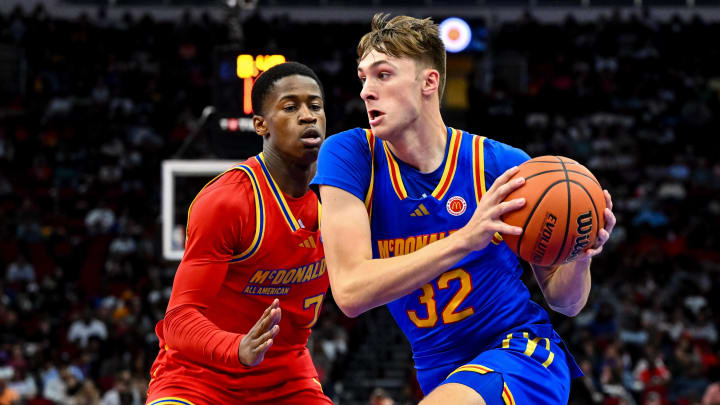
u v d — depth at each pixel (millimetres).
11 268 14094
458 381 2410
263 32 19469
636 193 16188
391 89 2471
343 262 2430
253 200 2902
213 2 21312
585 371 9969
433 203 2568
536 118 18312
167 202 6621
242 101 6344
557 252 2330
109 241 14922
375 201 2619
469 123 16578
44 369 10797
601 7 21219
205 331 2676
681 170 16766
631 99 19031
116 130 18312
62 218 15719
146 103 19141
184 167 6555
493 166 2598
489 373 2426
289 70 2963
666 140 18031
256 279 2959
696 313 12625
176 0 21422
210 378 2928
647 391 10188
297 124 2914
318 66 19328
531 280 12328
